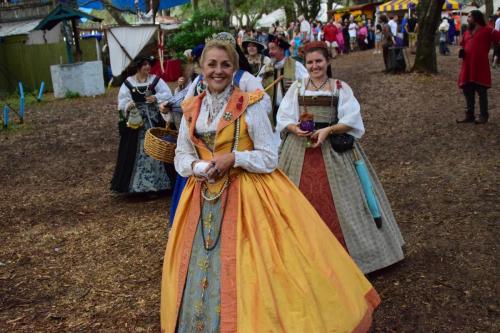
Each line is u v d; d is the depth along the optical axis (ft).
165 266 10.00
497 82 42.50
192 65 16.62
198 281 9.27
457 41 84.53
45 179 24.93
